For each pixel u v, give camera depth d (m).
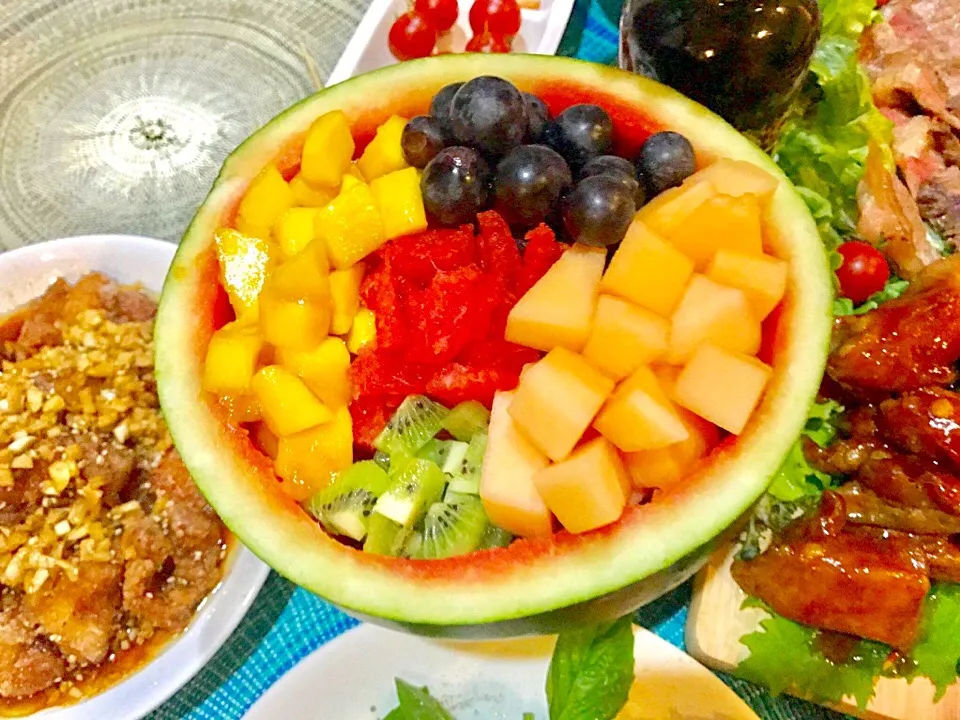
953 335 0.35
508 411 0.25
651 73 0.33
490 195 0.28
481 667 0.32
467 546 0.26
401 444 0.27
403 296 0.28
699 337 0.25
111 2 0.51
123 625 0.34
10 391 0.36
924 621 0.33
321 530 0.25
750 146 0.28
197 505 0.35
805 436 0.36
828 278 0.26
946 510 0.33
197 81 0.49
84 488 0.35
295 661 0.34
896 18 0.46
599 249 0.27
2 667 0.32
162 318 0.27
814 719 0.34
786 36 0.32
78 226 0.45
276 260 0.28
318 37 0.50
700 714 0.31
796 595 0.32
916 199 0.44
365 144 0.30
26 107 0.49
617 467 0.25
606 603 0.24
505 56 0.30
